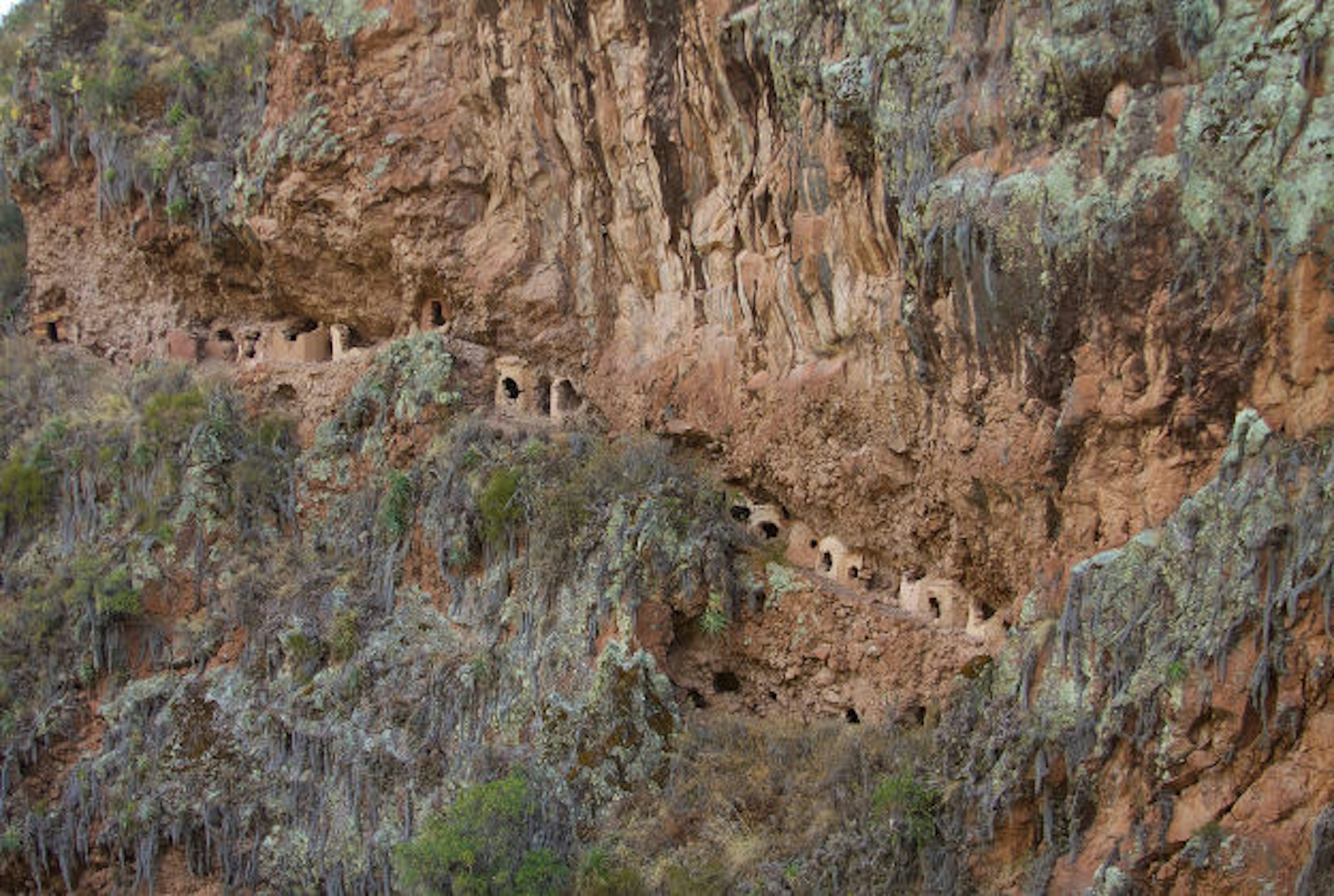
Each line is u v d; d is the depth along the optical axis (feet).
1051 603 57.88
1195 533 52.16
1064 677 55.36
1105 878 51.06
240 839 80.12
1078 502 58.03
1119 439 56.13
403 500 84.33
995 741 56.44
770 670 73.15
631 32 77.82
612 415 84.38
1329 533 47.67
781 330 73.82
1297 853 47.29
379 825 75.10
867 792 61.93
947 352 62.13
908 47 61.52
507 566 78.43
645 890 63.21
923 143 60.64
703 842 64.75
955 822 57.11
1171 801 50.49
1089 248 54.54
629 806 68.33
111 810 83.61
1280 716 48.14
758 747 68.90
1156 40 53.57
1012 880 54.85
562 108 83.25
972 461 62.28
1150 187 53.11
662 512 74.38
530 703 73.20
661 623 72.79
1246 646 49.06
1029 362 58.29
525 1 82.69
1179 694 50.31
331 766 78.64
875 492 69.97
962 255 58.70
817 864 60.39
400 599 83.15
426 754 75.31
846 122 64.34
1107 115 55.21
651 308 83.92
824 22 65.92
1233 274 51.26
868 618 69.56
